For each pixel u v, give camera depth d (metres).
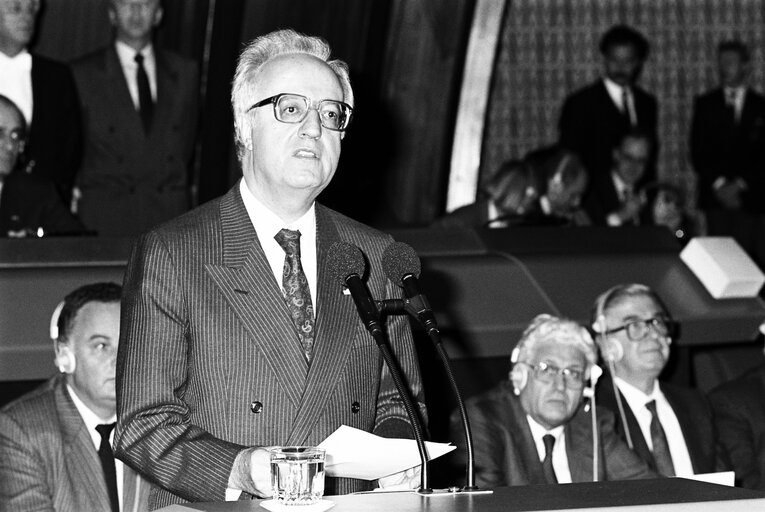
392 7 10.82
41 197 7.27
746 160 13.19
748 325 5.97
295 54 2.93
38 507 4.08
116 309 4.24
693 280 6.01
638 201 10.58
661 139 13.69
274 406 2.80
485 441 4.73
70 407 4.25
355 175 10.80
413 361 3.11
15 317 4.57
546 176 8.79
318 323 2.88
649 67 13.68
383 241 3.11
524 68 13.38
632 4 13.59
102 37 9.59
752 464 5.57
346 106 2.92
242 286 2.84
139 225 9.59
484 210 7.87
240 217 2.95
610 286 5.84
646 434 5.24
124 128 9.52
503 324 5.49
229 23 9.99
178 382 2.79
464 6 10.91
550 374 4.71
